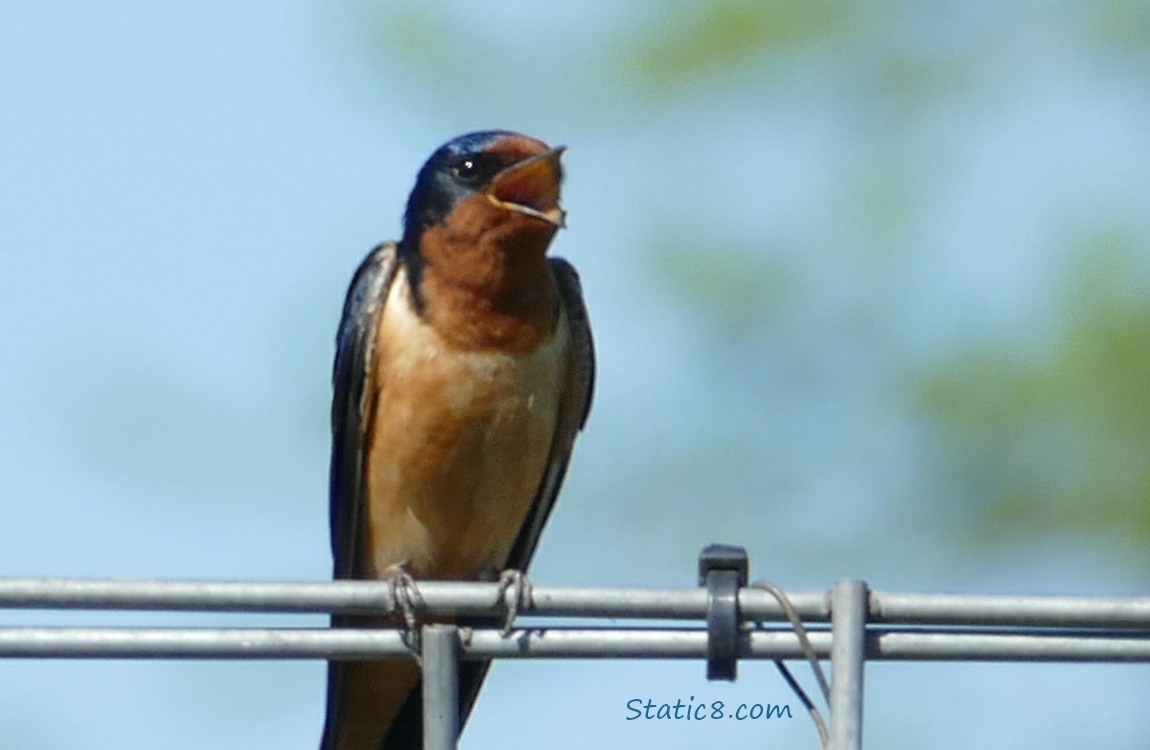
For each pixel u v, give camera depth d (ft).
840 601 30.96
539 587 32.01
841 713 30.66
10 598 31.14
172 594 31.45
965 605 31.04
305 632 31.83
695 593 31.63
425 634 31.78
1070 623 30.94
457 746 31.86
